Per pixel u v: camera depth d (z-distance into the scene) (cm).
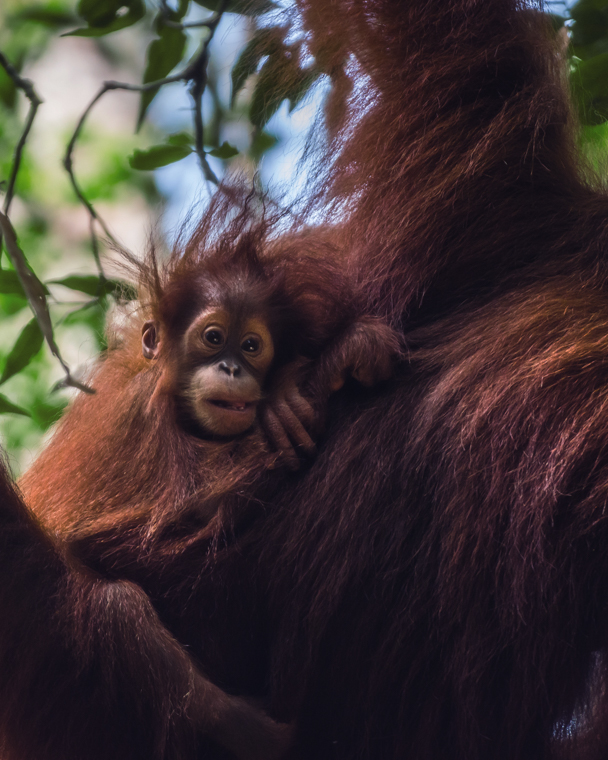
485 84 666
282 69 675
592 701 654
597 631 651
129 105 1176
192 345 660
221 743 649
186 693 648
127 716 649
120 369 666
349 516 654
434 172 664
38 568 650
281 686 653
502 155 664
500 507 652
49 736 650
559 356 655
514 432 653
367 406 657
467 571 652
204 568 654
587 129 679
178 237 668
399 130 666
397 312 661
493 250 662
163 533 655
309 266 664
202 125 674
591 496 651
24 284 646
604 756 653
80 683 649
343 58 672
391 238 664
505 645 651
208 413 657
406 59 668
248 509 655
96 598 649
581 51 682
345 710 654
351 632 654
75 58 1174
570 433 652
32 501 661
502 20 669
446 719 654
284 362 661
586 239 661
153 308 664
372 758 654
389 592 654
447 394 655
